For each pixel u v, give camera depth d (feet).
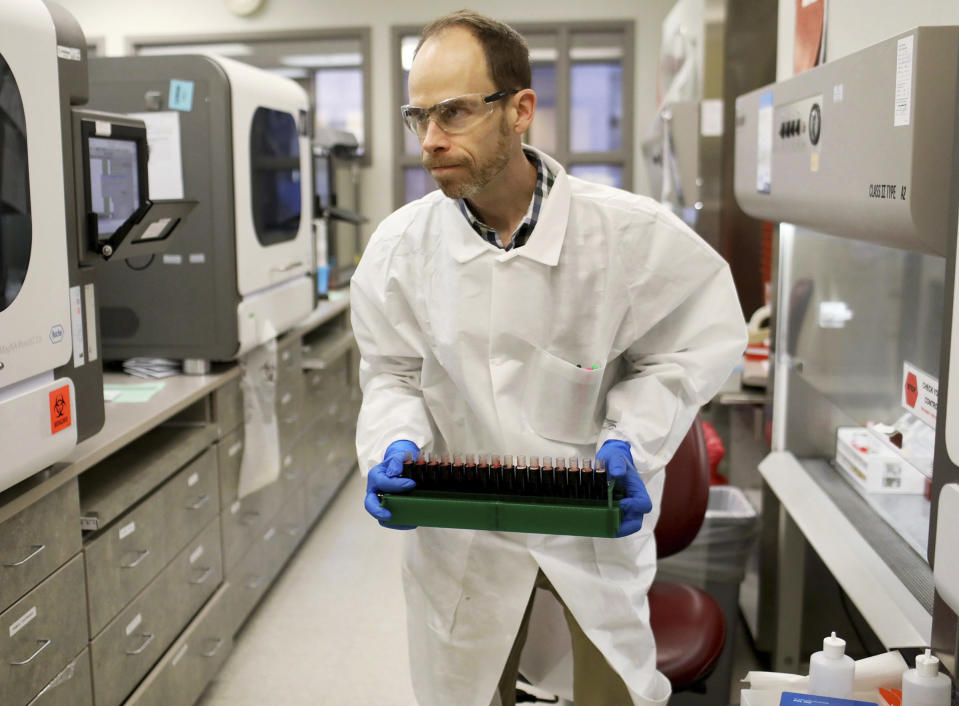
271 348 9.26
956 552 3.38
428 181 19.62
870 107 4.28
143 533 6.81
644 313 4.80
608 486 4.05
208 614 8.04
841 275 6.68
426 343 5.10
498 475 4.18
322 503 12.28
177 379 8.30
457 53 4.14
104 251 5.69
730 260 11.01
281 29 19.16
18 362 4.84
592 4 18.62
